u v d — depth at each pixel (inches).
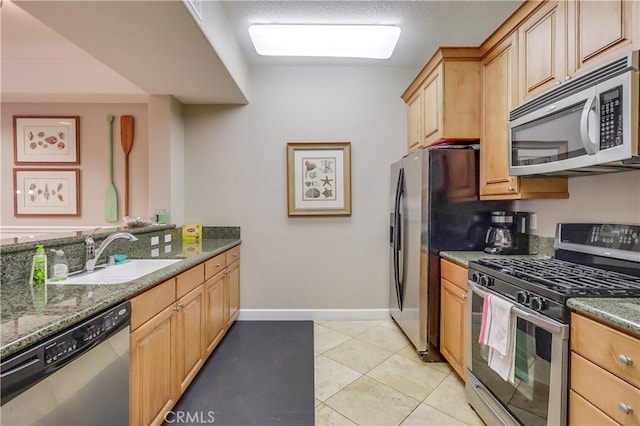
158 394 59.4
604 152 46.7
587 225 66.5
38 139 127.0
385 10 88.6
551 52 61.7
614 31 48.1
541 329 48.7
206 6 72.8
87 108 127.5
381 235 124.8
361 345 102.2
